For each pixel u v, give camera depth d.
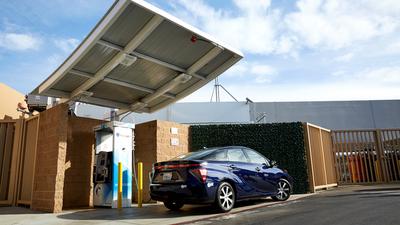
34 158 7.84
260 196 6.55
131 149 7.97
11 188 8.34
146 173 9.05
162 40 7.00
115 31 6.31
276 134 10.05
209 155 6.02
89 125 8.80
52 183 6.75
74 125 8.45
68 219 5.43
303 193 9.45
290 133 10.01
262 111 29.25
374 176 11.98
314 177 9.87
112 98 9.85
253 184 6.43
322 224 3.91
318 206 5.73
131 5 5.65
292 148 9.87
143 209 6.76
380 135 11.97
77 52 6.55
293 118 29.27
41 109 11.77
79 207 8.00
